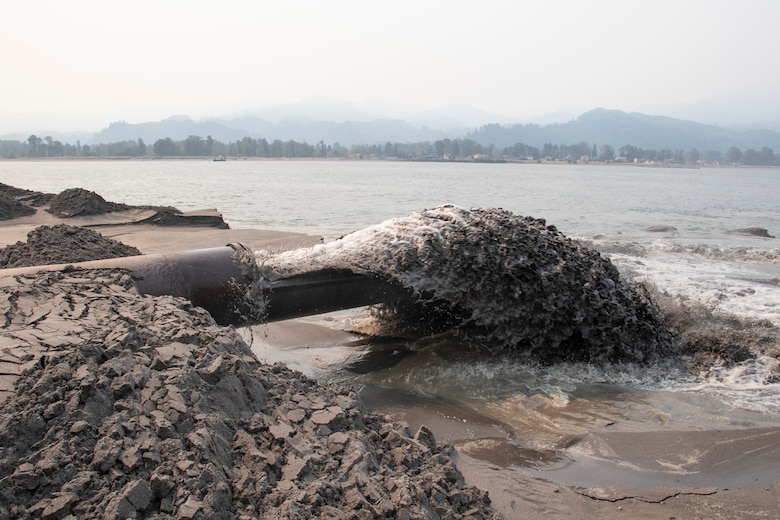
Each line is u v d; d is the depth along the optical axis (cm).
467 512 421
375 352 859
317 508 365
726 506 488
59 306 576
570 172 14375
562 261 859
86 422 381
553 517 464
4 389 407
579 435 614
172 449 375
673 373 809
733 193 6059
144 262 757
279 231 2019
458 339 910
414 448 475
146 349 480
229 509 357
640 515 473
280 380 509
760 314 1060
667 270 1477
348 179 7575
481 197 4412
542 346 849
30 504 335
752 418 664
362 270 848
